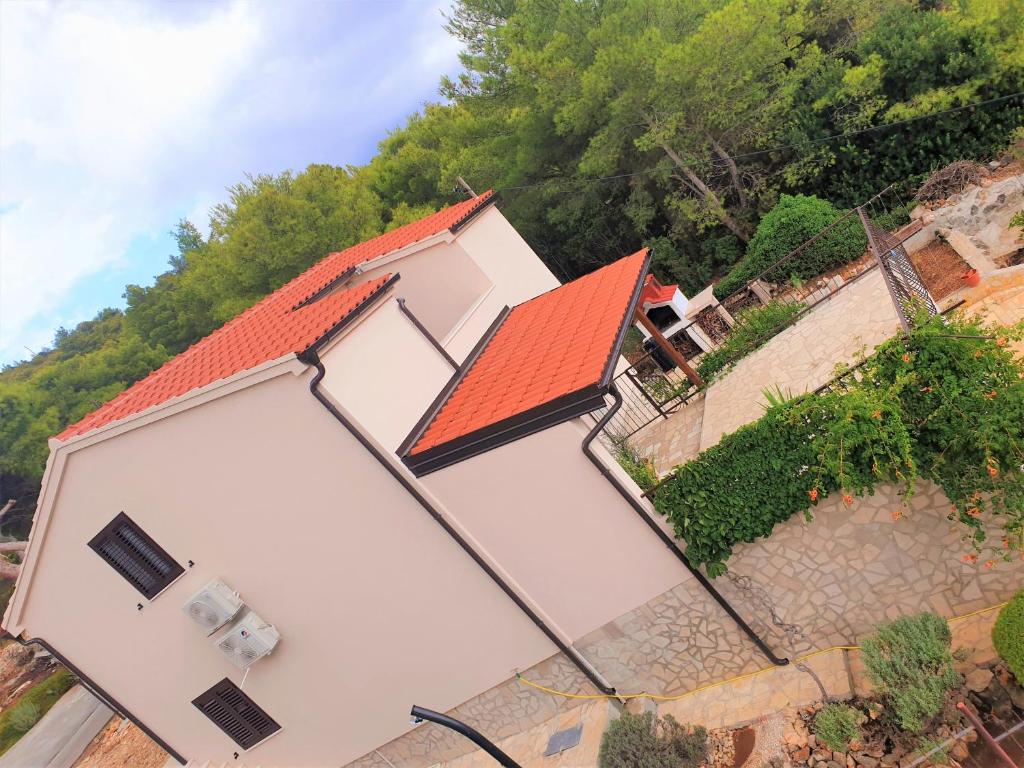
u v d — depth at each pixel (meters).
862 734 6.31
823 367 10.18
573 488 7.57
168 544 9.03
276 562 8.85
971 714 5.37
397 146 42.31
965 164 18.52
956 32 19.92
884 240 12.03
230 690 10.00
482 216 14.36
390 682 9.46
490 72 26.94
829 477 6.77
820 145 22.83
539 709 9.23
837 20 24.91
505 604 8.55
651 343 17.89
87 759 15.48
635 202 27.09
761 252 18.80
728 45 21.41
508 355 9.76
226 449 8.26
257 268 28.38
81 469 8.74
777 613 7.58
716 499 7.23
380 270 12.86
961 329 6.31
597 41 23.33
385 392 8.38
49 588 9.48
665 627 8.12
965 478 6.21
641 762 7.21
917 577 6.91
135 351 40.12
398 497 8.09
